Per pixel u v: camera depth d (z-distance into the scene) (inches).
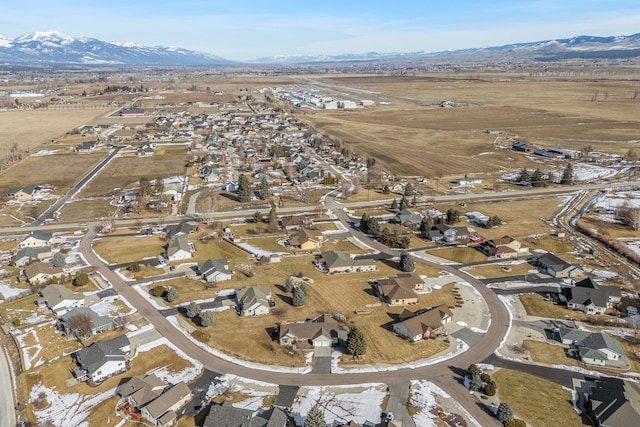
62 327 2896.2
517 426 2036.2
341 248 4084.6
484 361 2539.4
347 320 2962.6
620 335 2765.7
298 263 3786.9
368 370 2480.3
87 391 2325.3
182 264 3777.1
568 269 3484.3
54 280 3454.7
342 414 2149.4
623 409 2046.0
